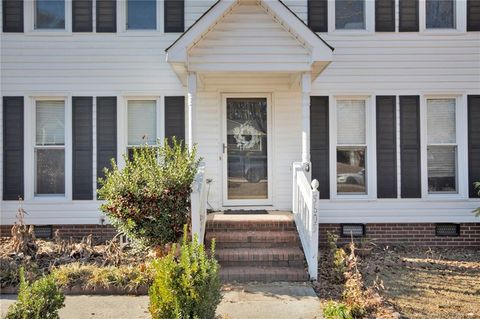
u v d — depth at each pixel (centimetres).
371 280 688
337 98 942
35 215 927
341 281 680
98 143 934
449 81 940
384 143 938
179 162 750
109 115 935
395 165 938
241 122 951
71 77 931
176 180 723
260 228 814
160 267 451
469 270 754
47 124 941
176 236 723
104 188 730
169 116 937
